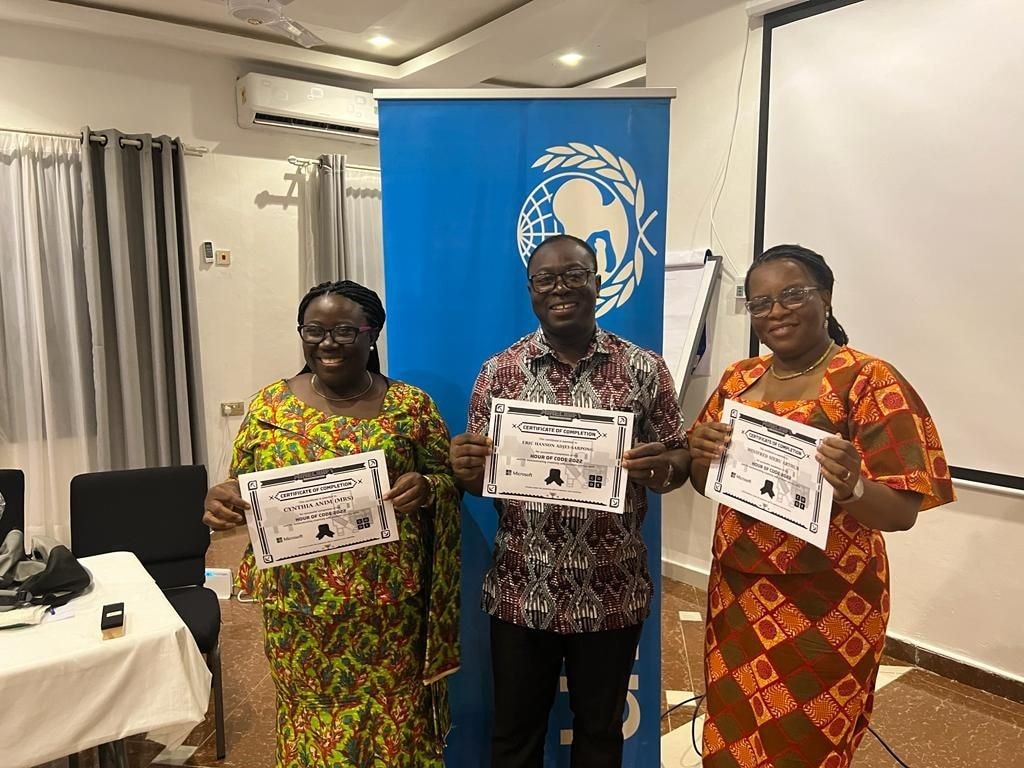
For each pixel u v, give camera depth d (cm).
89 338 403
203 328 458
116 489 244
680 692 260
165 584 247
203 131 448
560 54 465
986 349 248
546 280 145
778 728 139
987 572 257
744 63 314
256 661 286
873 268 275
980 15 241
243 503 142
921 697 255
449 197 182
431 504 157
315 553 144
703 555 355
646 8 371
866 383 133
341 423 150
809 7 287
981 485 254
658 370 154
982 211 245
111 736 149
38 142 383
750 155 316
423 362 186
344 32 437
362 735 154
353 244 501
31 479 396
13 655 145
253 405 158
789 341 136
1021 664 251
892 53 263
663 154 184
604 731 156
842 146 280
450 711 189
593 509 146
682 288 341
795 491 129
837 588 135
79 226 397
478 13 409
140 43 419
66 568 173
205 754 225
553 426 146
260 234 476
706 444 143
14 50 382
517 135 182
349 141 509
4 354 385
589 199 184
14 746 139
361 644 152
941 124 253
